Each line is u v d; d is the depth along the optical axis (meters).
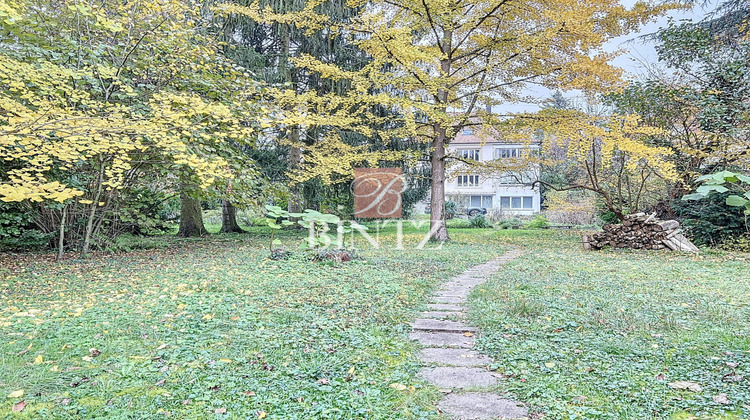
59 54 7.32
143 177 10.09
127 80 8.14
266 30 15.13
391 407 2.66
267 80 13.97
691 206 11.38
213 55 9.27
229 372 3.12
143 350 3.51
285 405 2.63
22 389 2.77
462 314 4.80
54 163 7.69
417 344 3.85
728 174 1.58
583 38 10.01
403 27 11.12
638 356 3.40
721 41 12.09
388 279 6.61
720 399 2.64
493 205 33.41
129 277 6.69
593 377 3.02
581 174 18.31
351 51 14.99
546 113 11.37
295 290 5.77
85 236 9.23
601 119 10.70
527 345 3.71
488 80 12.57
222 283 6.14
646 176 13.18
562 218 22.19
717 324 4.19
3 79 6.25
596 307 4.88
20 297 5.31
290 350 3.57
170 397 2.73
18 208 9.04
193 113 6.41
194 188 10.84
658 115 11.86
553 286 6.06
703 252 10.12
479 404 2.74
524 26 11.53
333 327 4.20
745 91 10.53
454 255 9.73
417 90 12.41
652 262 8.64
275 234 15.41
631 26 10.95
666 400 2.67
